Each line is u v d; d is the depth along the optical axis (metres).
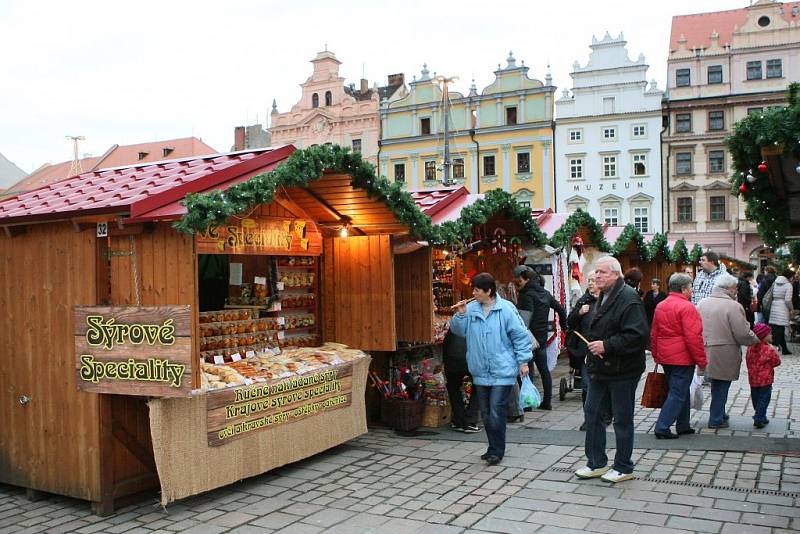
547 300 9.01
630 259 18.14
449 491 5.73
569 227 12.20
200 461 5.46
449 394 8.05
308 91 51.06
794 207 6.46
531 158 45.28
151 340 5.16
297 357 7.06
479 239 11.07
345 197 7.45
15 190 58.91
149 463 5.79
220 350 6.66
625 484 5.71
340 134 49.94
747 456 6.39
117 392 5.29
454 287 10.65
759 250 42.97
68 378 5.75
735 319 7.43
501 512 5.17
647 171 43.72
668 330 7.01
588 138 44.56
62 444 5.77
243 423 5.84
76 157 44.59
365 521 5.10
